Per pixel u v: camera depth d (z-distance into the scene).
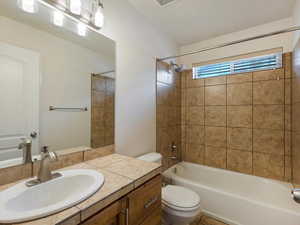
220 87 2.34
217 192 1.71
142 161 1.23
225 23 2.01
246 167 2.15
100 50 1.36
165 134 2.28
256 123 2.08
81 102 1.24
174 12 1.79
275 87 1.96
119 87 1.54
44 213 0.58
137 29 1.74
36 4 0.98
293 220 1.33
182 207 1.33
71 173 0.97
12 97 0.90
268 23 2.00
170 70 2.39
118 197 0.78
